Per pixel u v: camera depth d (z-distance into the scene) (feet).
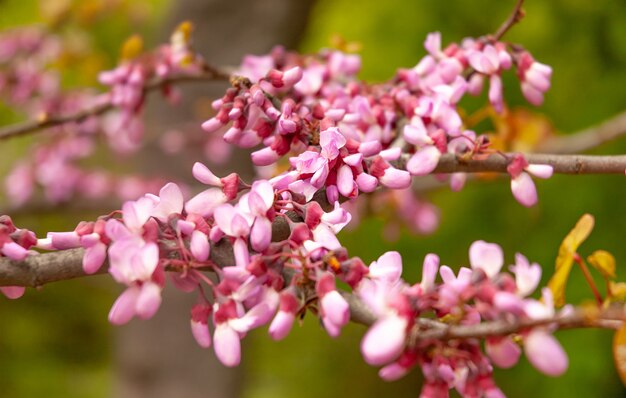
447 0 3.88
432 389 1.06
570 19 3.70
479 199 3.87
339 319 1.07
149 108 3.22
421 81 1.42
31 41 3.07
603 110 3.65
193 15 3.14
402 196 2.51
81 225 1.16
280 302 1.09
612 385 3.71
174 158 3.19
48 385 5.42
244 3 3.11
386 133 1.36
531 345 1.03
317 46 4.33
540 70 1.37
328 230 1.15
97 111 1.72
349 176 1.20
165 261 1.11
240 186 1.18
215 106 1.29
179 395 3.23
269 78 1.29
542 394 3.72
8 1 5.23
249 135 1.27
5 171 4.26
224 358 1.11
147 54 1.72
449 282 1.08
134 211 1.12
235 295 1.12
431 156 1.27
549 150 2.36
